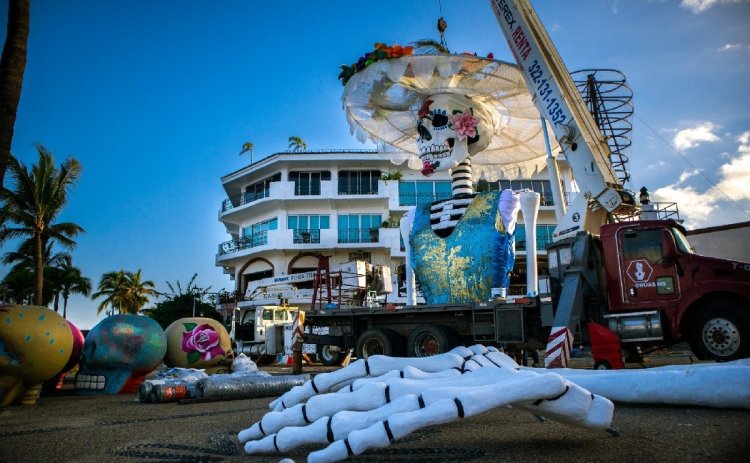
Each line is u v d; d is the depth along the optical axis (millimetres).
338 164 39562
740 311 8164
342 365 16375
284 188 38531
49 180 27016
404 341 12477
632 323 8875
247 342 22844
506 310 10516
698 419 4629
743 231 23000
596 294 9289
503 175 17719
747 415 4746
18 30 7914
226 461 3754
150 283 58844
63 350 8031
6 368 7648
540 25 12094
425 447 3854
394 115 15414
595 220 11352
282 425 3816
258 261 40406
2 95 7664
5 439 4961
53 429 5566
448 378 3777
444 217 13422
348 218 39719
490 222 12617
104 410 7199
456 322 11656
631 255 9078
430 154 13648
